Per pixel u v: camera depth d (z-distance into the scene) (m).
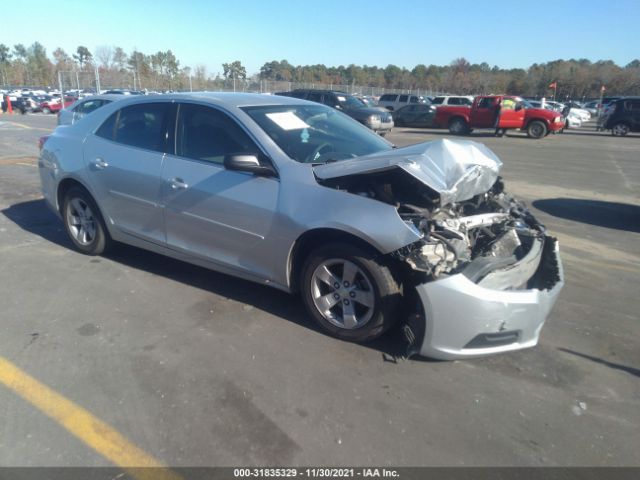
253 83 36.97
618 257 5.42
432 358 3.19
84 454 2.35
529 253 3.31
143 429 2.51
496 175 3.61
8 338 3.35
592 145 18.20
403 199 3.40
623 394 2.91
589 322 3.81
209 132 3.84
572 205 8.02
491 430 2.57
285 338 3.41
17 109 34.88
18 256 4.93
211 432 2.50
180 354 3.19
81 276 4.43
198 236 3.88
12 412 2.62
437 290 2.81
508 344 2.97
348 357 3.20
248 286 4.25
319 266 3.33
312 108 4.40
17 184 8.59
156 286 4.23
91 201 4.69
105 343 3.30
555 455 2.41
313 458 2.35
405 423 2.60
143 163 4.13
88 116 4.82
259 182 3.49
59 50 91.44
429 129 26.39
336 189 3.26
